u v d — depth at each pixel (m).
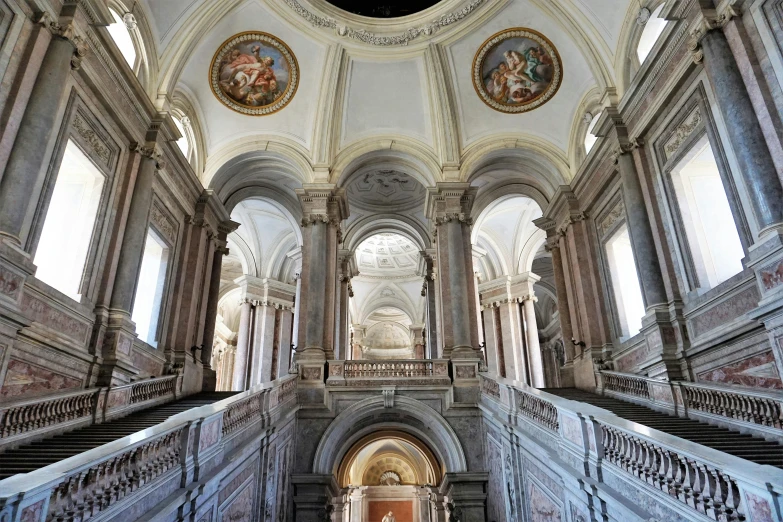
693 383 9.04
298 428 13.07
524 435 9.02
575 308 15.30
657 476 4.93
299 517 11.98
